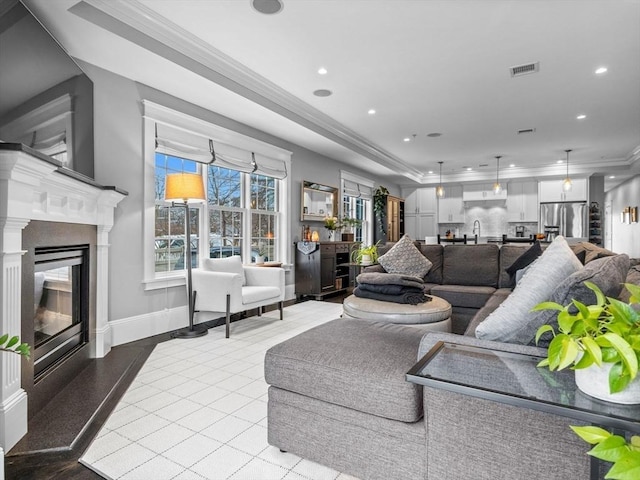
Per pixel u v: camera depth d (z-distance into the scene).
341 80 3.79
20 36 1.91
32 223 1.93
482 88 4.00
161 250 3.82
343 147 5.82
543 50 3.18
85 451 1.65
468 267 3.94
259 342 3.32
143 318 3.46
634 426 0.71
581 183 8.21
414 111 4.75
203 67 3.28
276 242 5.45
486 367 1.07
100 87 3.09
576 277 1.20
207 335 3.55
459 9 2.59
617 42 3.04
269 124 4.63
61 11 2.35
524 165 8.27
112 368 2.62
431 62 3.39
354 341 1.65
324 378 1.43
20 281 1.75
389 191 9.30
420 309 2.68
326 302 5.38
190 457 1.61
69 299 2.53
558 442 1.01
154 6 2.57
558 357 0.78
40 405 1.99
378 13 2.64
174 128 3.74
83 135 2.73
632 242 9.08
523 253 3.73
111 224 2.97
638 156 6.75
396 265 3.91
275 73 3.62
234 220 4.74
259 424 1.89
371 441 1.35
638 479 0.54
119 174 3.25
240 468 1.53
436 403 1.18
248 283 4.27
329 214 6.57
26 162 1.65
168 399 2.17
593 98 4.30
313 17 2.69
